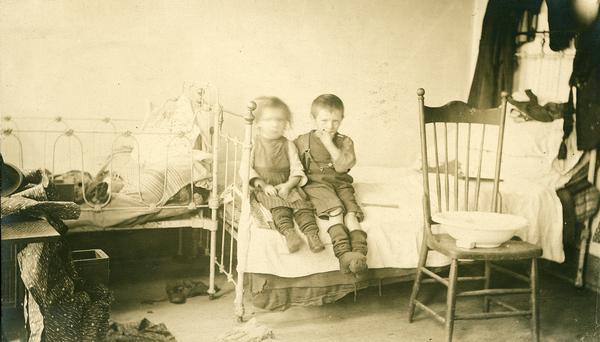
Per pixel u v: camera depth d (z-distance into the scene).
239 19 3.36
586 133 3.12
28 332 2.05
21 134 3.00
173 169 2.81
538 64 3.53
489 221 2.42
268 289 2.37
